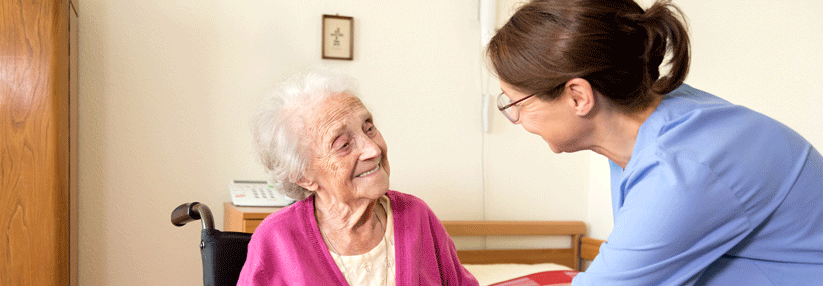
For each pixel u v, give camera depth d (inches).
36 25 58.6
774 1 72.7
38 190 58.8
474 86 93.2
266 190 74.7
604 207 95.7
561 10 30.7
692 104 32.0
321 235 39.0
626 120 32.9
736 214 28.5
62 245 61.0
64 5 61.8
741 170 28.3
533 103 32.9
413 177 89.8
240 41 81.8
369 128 38.5
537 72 31.0
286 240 37.3
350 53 85.4
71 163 67.6
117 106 76.4
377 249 39.3
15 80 58.1
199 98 80.1
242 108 82.0
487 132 93.6
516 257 94.0
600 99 32.0
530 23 31.6
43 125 59.0
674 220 27.8
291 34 84.0
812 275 29.6
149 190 78.2
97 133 75.5
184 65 79.4
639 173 30.2
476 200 93.4
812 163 30.0
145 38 77.6
